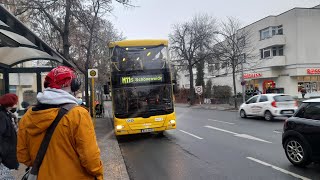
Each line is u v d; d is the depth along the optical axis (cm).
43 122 267
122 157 907
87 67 1881
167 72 1328
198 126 1738
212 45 4434
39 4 1451
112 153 970
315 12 3819
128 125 1277
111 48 1323
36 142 274
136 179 712
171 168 801
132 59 1316
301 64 3784
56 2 1491
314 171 707
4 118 463
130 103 1291
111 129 1641
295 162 751
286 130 774
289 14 3894
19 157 290
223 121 1967
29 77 2641
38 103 279
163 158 930
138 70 1309
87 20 1603
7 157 464
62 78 286
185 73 7475
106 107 4688
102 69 3234
